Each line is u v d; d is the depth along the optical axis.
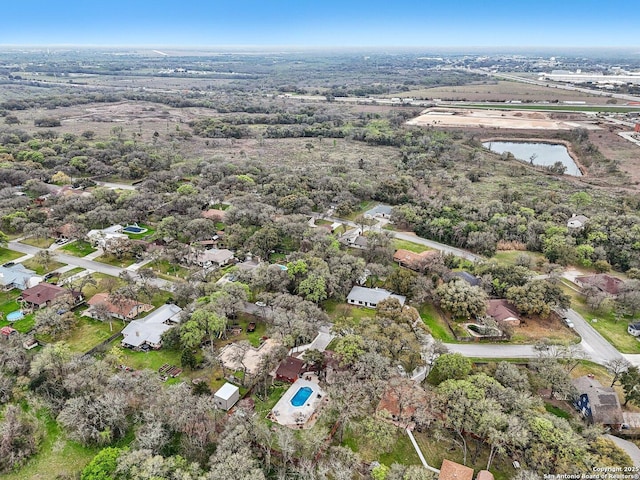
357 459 54.03
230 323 84.06
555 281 97.56
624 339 83.25
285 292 89.06
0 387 63.00
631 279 97.81
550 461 51.50
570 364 74.12
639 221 124.56
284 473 52.31
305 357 70.81
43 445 56.59
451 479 51.12
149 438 53.81
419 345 73.75
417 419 58.78
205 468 52.91
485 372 68.75
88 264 105.62
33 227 112.62
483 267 101.38
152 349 76.50
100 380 64.00
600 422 60.75
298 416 61.34
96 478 49.00
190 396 59.69
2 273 96.06
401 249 116.06
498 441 53.34
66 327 77.94
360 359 66.38
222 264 106.00
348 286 93.19
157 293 93.56
